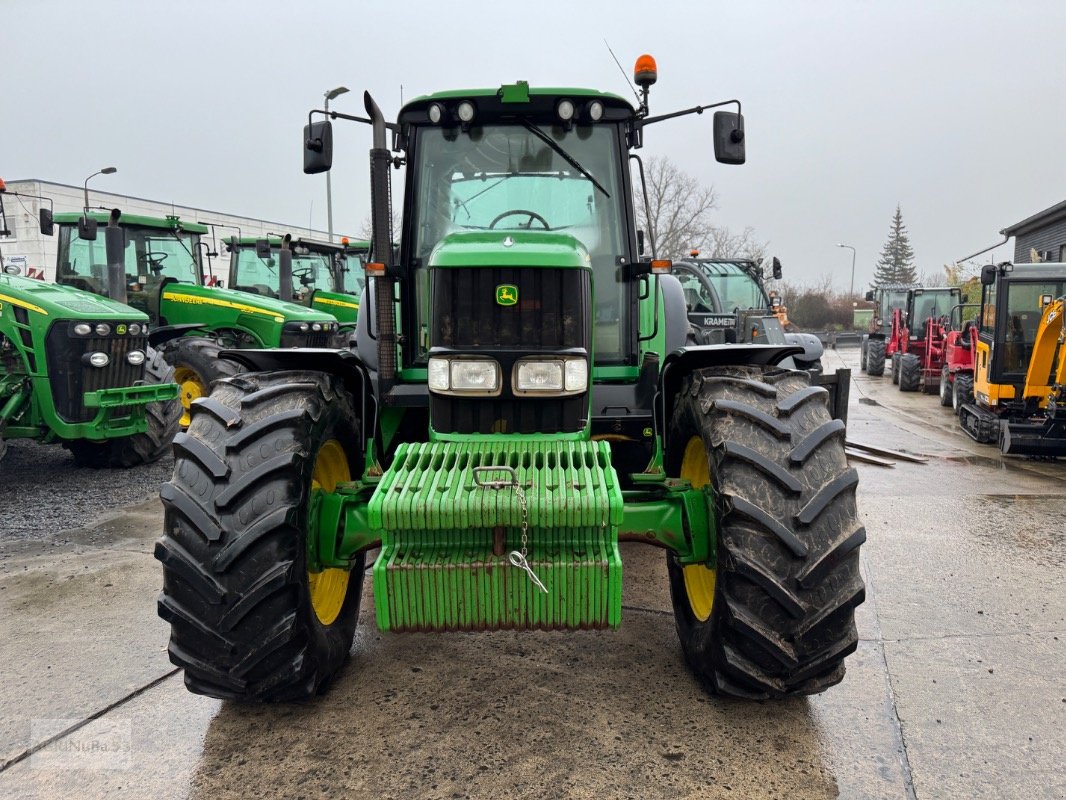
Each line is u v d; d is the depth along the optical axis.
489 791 2.30
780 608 2.40
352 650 3.28
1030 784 2.36
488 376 2.86
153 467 7.30
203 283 10.12
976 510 5.75
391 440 3.58
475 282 2.87
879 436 9.80
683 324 4.16
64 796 2.32
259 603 2.42
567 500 2.38
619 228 3.75
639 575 4.25
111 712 2.79
